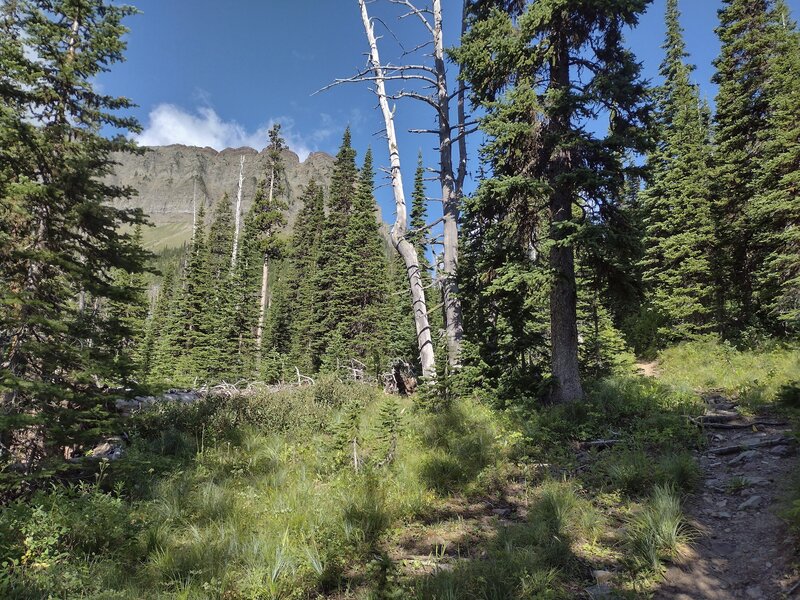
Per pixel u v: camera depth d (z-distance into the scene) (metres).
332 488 6.58
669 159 21.16
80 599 3.81
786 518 4.48
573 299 10.67
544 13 9.43
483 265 11.93
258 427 10.34
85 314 7.55
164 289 52.28
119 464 6.98
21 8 7.35
